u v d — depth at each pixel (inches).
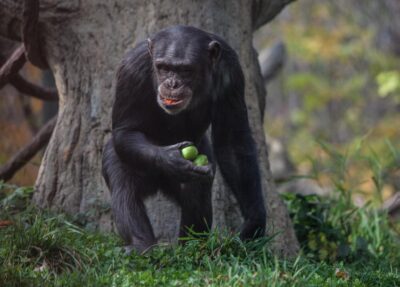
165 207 481.4
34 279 338.0
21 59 546.0
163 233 476.4
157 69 387.9
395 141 1397.6
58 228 425.4
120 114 398.9
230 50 410.9
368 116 1688.0
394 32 1695.4
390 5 1706.4
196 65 386.3
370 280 386.6
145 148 380.2
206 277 350.0
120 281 343.3
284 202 539.8
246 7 532.4
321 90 1545.3
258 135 512.4
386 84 1307.8
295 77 1541.6
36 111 872.3
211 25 506.6
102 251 388.5
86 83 506.9
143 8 506.9
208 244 380.8
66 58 515.8
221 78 407.8
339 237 526.9
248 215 414.3
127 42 504.7
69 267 368.2
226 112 415.2
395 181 964.6
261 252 388.8
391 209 614.9
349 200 601.3
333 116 1724.9
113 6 510.0
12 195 488.7
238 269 348.5
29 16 494.0
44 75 831.7
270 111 1861.5
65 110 511.2
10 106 805.2
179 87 383.2
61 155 502.3
